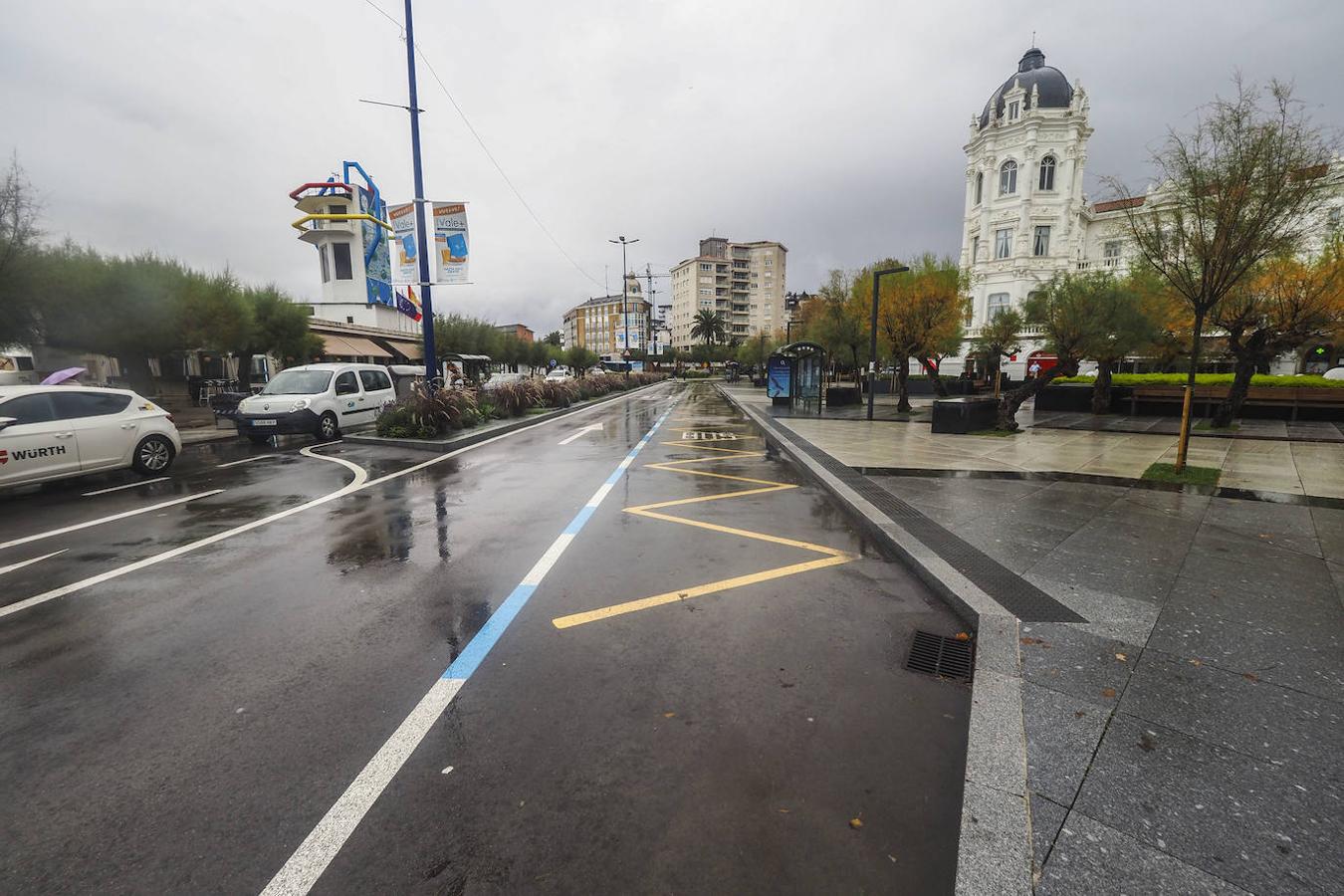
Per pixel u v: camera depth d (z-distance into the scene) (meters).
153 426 8.88
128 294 17.94
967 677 2.98
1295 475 8.04
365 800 2.15
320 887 1.79
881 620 3.68
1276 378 17.59
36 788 2.23
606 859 1.88
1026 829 1.95
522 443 12.80
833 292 24.33
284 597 4.10
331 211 46.34
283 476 8.82
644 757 2.37
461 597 4.07
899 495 6.90
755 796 2.14
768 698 2.79
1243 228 7.48
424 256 14.00
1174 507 6.29
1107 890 1.72
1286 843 1.86
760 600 4.00
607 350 123.88
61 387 8.01
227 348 21.86
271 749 2.45
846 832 1.97
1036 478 7.98
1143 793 2.09
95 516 6.46
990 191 42.06
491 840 1.97
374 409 14.50
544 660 3.18
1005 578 4.13
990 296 42.41
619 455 11.01
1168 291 12.50
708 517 6.30
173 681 3.01
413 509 6.68
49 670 3.13
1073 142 39.19
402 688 2.91
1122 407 18.80
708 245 119.94
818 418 18.20
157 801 2.16
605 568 4.64
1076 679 2.85
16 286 12.62
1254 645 3.16
